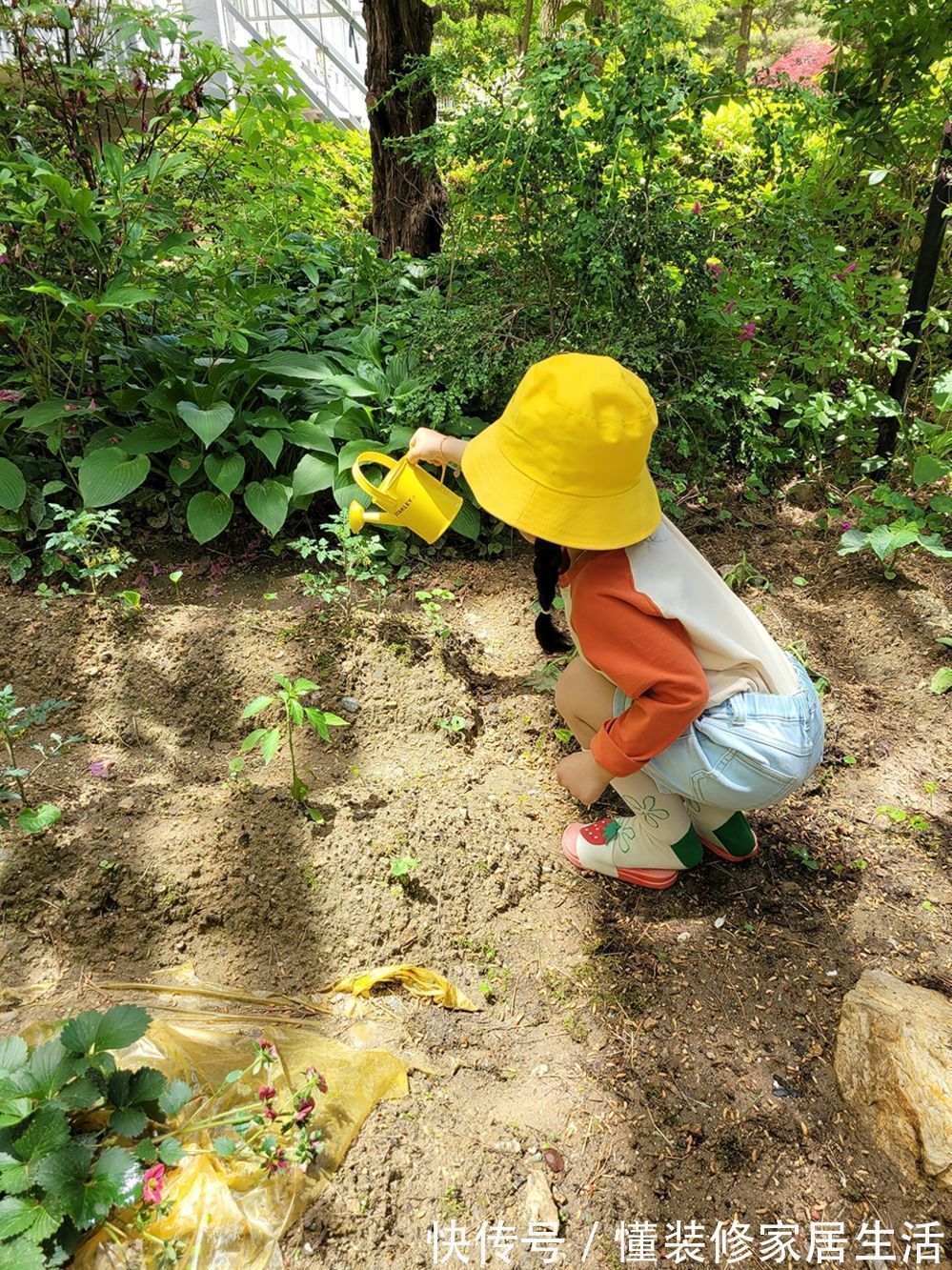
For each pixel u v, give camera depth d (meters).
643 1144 1.57
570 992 1.83
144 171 2.95
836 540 3.26
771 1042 1.74
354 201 5.66
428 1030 1.74
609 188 2.82
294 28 8.12
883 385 3.84
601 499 1.49
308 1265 1.37
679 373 3.13
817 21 11.57
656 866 2.00
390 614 2.73
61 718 2.41
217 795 2.11
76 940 1.81
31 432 3.09
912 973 1.86
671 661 1.58
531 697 2.58
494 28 6.74
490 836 2.08
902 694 2.65
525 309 3.08
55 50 3.40
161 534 3.11
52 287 2.61
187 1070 1.58
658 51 2.72
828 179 3.87
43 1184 1.29
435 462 2.07
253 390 3.31
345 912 1.89
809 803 2.29
